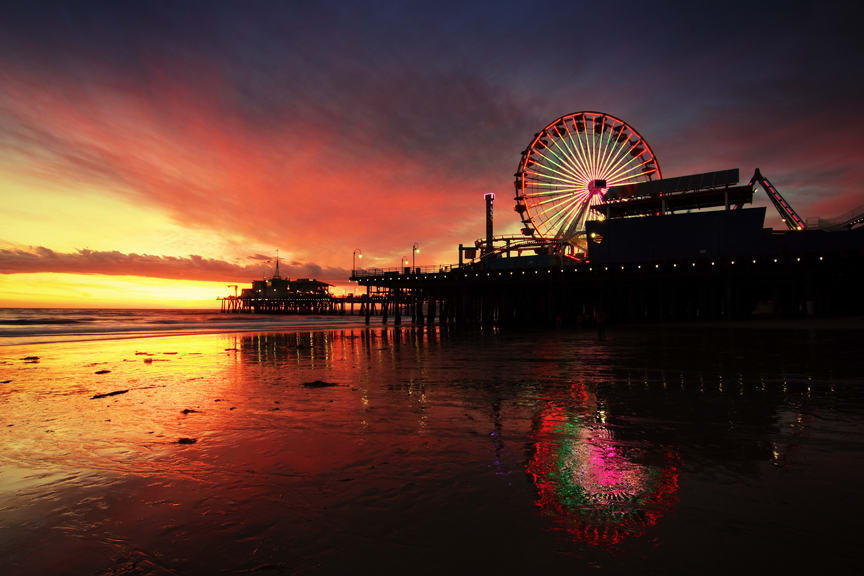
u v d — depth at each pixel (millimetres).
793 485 4621
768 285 48406
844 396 9195
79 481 5281
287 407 9336
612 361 16078
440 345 25891
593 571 3148
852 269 42031
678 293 53594
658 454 5742
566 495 4535
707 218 50031
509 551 3477
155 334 44188
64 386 12820
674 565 3197
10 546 3773
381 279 59000
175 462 5910
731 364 14383
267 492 4820
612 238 53656
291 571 3293
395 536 3779
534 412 8336
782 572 3070
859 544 3418
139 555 3596
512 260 60750
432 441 6598
